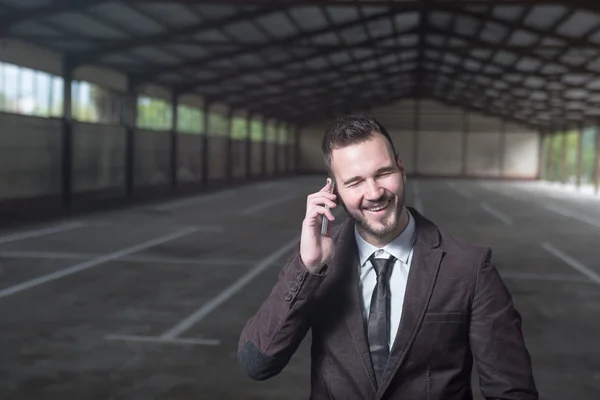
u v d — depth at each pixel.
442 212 19.62
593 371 5.50
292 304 1.77
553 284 9.18
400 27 21.06
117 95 23.09
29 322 6.70
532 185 38.09
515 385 1.76
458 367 1.80
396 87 39.19
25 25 15.49
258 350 1.81
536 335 6.57
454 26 20.53
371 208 1.75
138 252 11.24
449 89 37.69
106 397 4.74
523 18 17.12
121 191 22.16
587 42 17.41
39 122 17.06
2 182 15.59
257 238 13.34
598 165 32.03
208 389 4.95
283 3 14.69
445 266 1.80
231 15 15.71
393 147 1.80
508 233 14.86
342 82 33.66
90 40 15.86
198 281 8.95
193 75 25.19
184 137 28.11
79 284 8.56
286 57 23.17
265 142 41.66
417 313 1.76
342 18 17.92
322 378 1.85
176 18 15.82
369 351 1.79
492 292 1.80
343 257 1.85
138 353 5.77
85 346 5.94
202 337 6.28
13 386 4.92
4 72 15.91
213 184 31.89
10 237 12.55
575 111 32.78
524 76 25.48
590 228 16.22
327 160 1.82
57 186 18.12
